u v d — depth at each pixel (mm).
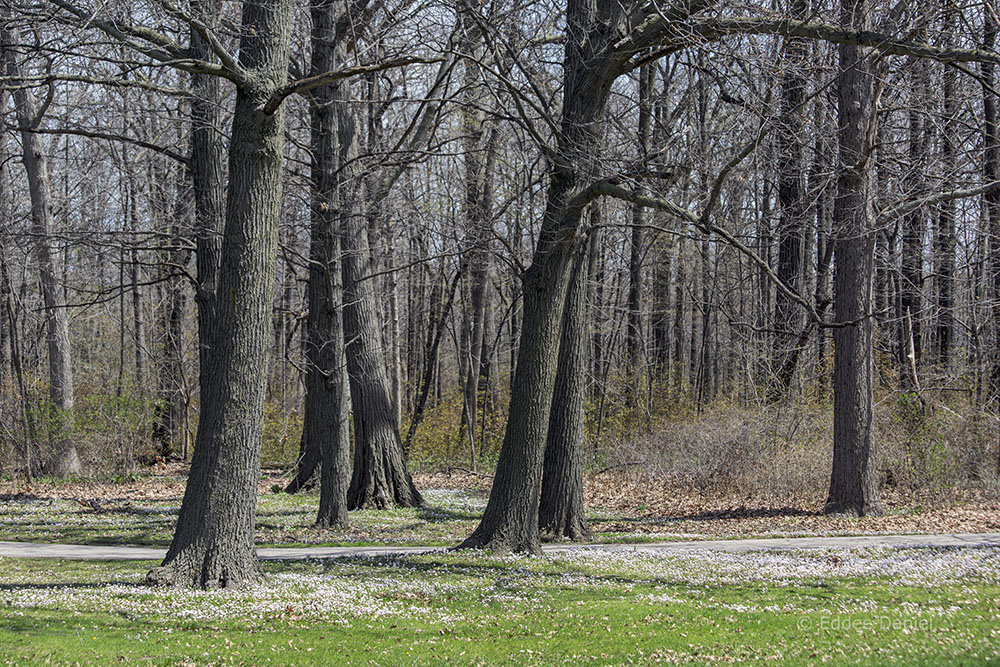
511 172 19000
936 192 16297
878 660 6672
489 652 7398
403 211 18016
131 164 26797
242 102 9953
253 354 9945
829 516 18516
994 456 21188
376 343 20859
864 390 18562
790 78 12898
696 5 11633
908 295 25734
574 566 11789
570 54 13680
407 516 19250
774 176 16266
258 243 9992
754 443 22516
